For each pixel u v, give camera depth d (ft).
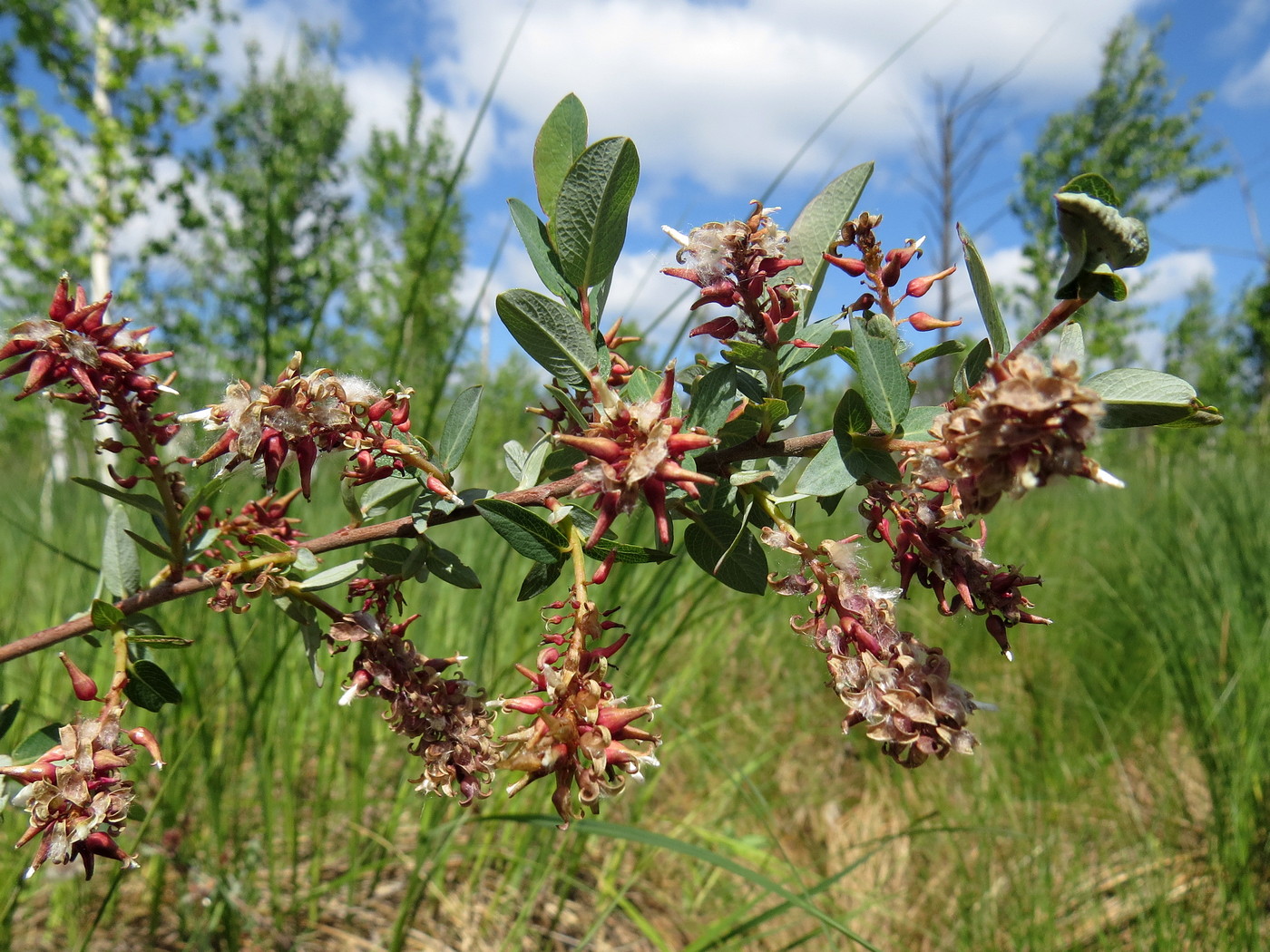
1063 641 1.87
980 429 0.34
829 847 1.43
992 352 0.41
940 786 1.47
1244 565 1.63
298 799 1.25
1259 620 1.50
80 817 0.41
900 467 0.42
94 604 0.46
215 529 0.52
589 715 0.39
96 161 4.12
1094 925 1.17
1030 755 1.53
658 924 1.24
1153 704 1.65
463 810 1.24
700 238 0.45
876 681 0.39
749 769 1.38
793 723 1.71
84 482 0.46
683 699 1.58
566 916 1.23
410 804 1.28
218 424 0.43
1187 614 1.61
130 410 0.45
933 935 1.18
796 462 0.46
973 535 0.97
